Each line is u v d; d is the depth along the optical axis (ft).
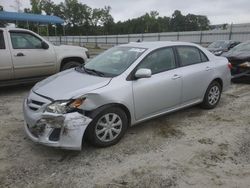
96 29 322.14
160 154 12.91
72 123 11.89
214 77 19.02
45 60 25.49
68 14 305.32
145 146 13.74
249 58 28.40
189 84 17.15
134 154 12.92
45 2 290.76
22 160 12.30
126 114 14.21
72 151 13.10
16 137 14.73
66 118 11.85
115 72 14.56
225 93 24.85
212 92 19.44
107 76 14.23
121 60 15.52
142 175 11.18
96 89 12.87
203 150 13.32
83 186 10.47
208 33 131.85
